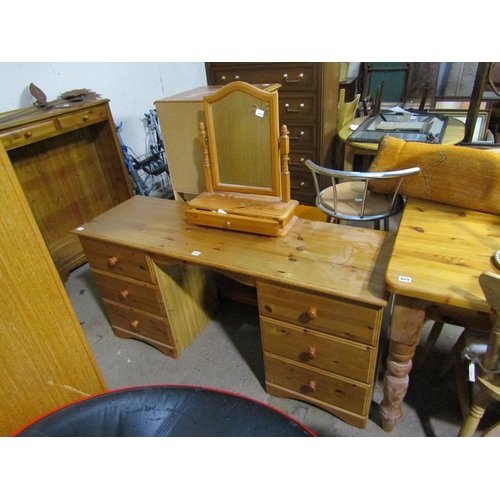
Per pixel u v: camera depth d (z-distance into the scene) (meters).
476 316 1.13
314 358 1.25
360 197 1.66
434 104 3.39
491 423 1.32
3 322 0.85
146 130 3.17
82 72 2.56
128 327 1.79
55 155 2.30
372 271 1.12
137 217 1.60
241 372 1.61
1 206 0.79
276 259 1.22
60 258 2.32
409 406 1.41
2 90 2.15
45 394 0.98
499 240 1.05
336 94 2.56
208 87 1.79
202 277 1.77
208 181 1.48
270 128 1.27
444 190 1.23
